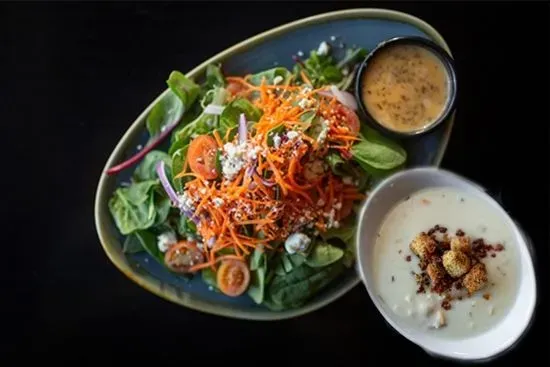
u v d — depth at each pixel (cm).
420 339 58
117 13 70
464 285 57
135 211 64
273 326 68
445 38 68
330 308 68
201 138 61
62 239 69
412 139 63
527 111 68
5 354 69
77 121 69
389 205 60
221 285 64
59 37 70
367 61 62
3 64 70
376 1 68
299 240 62
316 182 61
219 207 61
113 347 69
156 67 69
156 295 68
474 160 67
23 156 70
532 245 67
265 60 65
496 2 68
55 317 69
